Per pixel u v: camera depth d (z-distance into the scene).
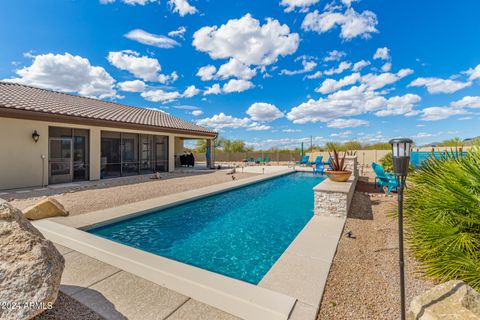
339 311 2.62
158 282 3.14
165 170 18.06
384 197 8.70
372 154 22.52
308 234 5.01
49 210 6.12
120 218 6.30
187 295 2.86
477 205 3.17
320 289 3.02
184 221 6.91
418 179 4.80
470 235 3.14
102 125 12.74
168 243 5.40
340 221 5.93
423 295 2.43
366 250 4.25
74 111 11.90
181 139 23.88
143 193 9.37
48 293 2.29
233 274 4.11
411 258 3.88
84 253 4.03
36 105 10.71
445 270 3.13
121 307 2.62
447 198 3.39
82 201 7.94
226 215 7.51
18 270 2.24
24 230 2.54
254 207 8.47
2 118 9.68
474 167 3.53
